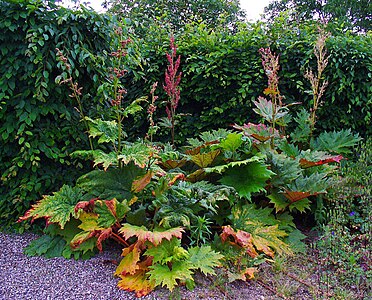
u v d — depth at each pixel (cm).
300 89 436
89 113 344
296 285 245
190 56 469
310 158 361
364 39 453
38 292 226
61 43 312
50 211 281
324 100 435
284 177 332
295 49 439
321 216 341
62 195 300
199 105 506
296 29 470
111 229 262
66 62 296
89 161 348
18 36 311
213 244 283
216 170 315
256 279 252
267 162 341
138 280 238
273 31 452
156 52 495
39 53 306
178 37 527
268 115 376
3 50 309
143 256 264
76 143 344
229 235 293
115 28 339
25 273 251
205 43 479
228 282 244
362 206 346
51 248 286
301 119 411
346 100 436
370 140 427
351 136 395
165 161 352
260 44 449
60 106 327
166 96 496
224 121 477
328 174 370
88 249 279
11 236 321
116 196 290
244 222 304
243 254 269
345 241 287
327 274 261
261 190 322
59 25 316
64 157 339
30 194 329
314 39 447
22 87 321
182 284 238
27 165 321
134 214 276
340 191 348
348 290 240
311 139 409
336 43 422
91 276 249
